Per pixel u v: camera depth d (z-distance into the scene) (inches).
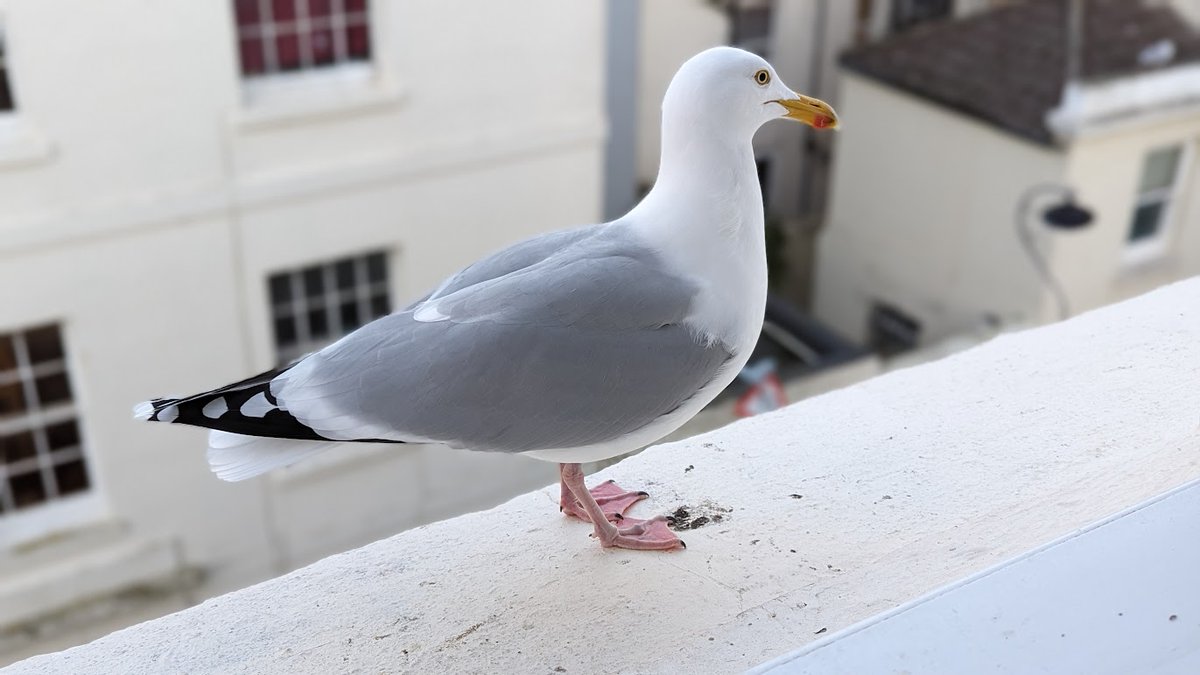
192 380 303.6
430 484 340.8
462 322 80.7
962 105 419.5
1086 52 411.5
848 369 334.6
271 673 79.5
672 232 83.3
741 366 88.0
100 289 282.2
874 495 94.1
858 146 471.8
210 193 284.5
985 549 87.2
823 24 472.1
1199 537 69.5
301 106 285.1
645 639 80.5
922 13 491.5
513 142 318.7
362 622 83.6
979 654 62.3
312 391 79.4
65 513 303.0
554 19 308.7
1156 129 406.9
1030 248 419.8
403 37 292.4
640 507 94.2
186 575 315.6
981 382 108.8
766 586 84.8
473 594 85.6
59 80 257.4
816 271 507.8
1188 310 119.0
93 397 292.4
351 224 307.9
